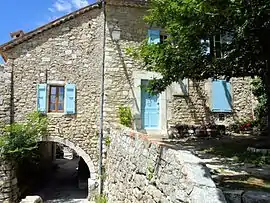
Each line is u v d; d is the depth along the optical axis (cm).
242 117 1216
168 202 432
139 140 621
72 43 1090
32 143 1020
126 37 1091
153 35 1116
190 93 1160
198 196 346
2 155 962
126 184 695
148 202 522
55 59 1073
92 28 1106
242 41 649
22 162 1141
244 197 374
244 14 531
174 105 1135
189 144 884
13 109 1029
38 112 1030
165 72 780
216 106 1180
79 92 1073
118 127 880
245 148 763
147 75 1090
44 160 1534
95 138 1055
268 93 721
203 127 1082
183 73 759
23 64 1053
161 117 1108
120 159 786
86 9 1095
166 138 1044
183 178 390
